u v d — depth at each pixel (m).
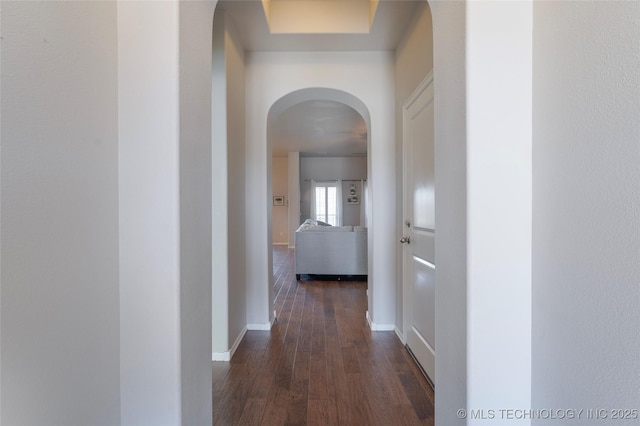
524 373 1.03
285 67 2.98
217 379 2.11
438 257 1.24
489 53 1.02
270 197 3.21
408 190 2.54
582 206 0.84
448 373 1.16
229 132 2.46
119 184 1.04
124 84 1.05
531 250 1.03
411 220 2.47
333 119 5.57
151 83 1.04
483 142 1.02
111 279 1.01
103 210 0.97
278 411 1.77
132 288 1.05
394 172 2.95
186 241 1.09
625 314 0.72
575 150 0.86
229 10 2.39
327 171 10.05
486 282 1.02
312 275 5.44
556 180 0.93
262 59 2.99
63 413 0.83
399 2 2.25
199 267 1.19
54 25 0.80
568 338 0.88
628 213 0.71
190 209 1.12
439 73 1.22
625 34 0.72
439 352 1.24
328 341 2.75
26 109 0.72
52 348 0.79
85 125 0.90
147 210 1.04
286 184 10.06
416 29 2.30
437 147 1.25
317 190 10.10
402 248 2.71
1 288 0.67
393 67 2.96
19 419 0.71
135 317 1.05
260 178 3.02
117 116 1.04
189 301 1.11
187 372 1.09
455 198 1.10
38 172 0.75
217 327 2.39
